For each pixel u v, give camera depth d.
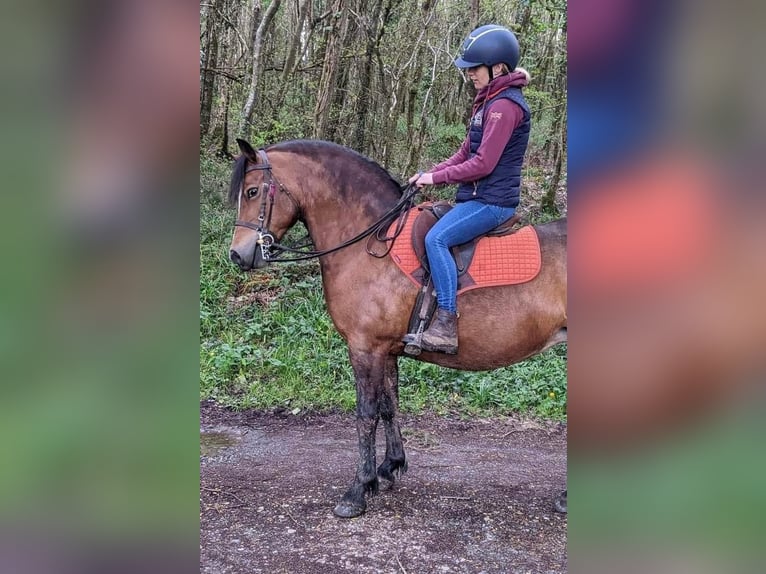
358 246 2.87
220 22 7.57
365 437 2.93
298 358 5.03
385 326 2.81
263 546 2.60
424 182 2.72
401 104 8.54
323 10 8.26
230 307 5.72
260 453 3.76
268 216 2.81
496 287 2.70
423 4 8.04
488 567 2.46
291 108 7.98
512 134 2.66
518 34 8.07
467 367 2.89
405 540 2.67
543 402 4.64
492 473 3.49
